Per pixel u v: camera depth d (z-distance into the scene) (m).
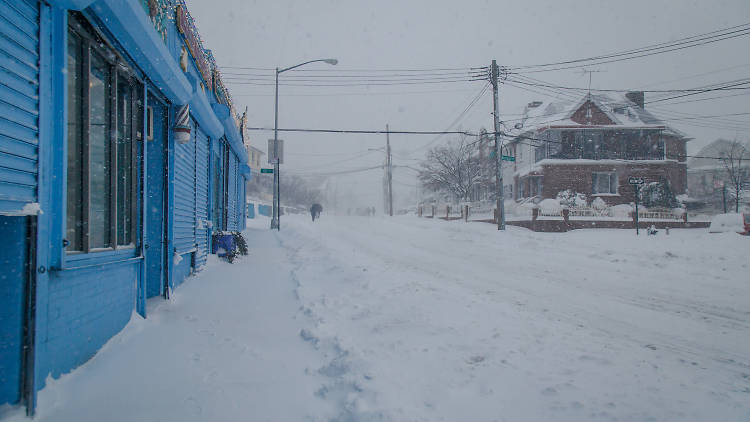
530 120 39.91
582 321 5.89
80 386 3.53
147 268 6.65
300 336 5.05
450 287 8.17
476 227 26.16
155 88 6.22
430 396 3.34
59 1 3.37
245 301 6.70
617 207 29.61
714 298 7.65
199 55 8.50
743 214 21.77
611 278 9.71
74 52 3.96
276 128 25.20
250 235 19.69
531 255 14.16
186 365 4.09
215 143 12.34
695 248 14.09
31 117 3.17
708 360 4.40
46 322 3.31
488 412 3.11
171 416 3.14
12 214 2.87
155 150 6.84
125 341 4.59
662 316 6.33
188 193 8.34
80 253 3.89
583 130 33.41
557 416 3.04
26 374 3.09
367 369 3.77
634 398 3.30
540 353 4.27
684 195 38.75
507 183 41.25
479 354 4.22
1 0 2.84
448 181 43.72
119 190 4.98
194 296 6.98
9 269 3.06
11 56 2.94
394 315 5.61
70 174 3.86
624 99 40.03
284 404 3.36
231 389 3.60
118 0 3.94
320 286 7.84
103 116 4.59
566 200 31.30
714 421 2.97
